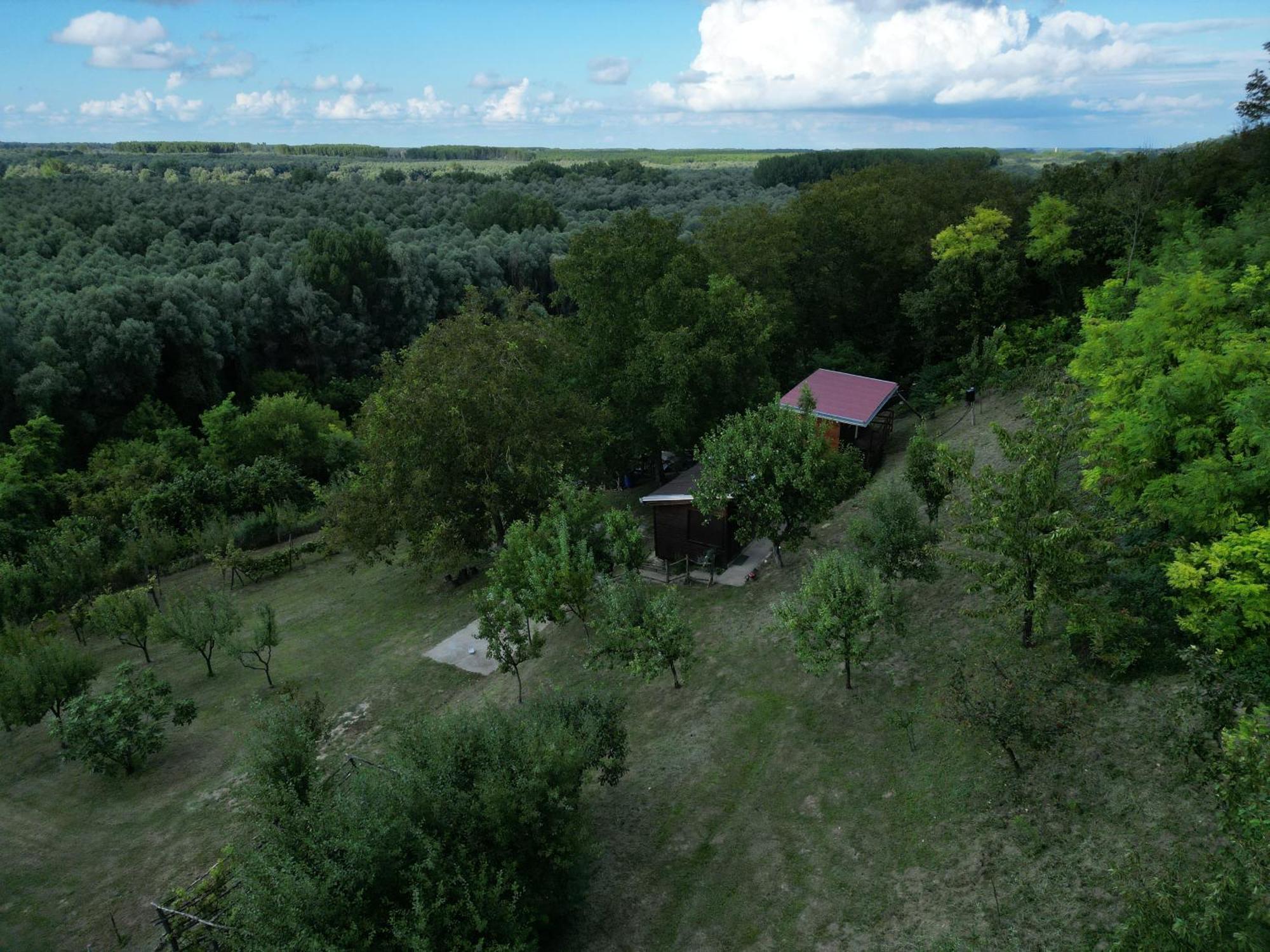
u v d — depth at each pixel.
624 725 19.98
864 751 16.50
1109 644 14.91
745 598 25.05
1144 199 36.94
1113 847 11.90
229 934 12.28
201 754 22.23
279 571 36.88
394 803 12.38
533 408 31.17
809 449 23.59
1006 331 41.25
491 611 21.72
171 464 47.75
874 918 12.55
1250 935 7.61
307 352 74.25
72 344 54.62
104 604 27.55
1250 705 10.80
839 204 50.09
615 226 37.41
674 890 14.25
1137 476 16.23
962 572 21.34
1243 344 15.66
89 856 18.31
